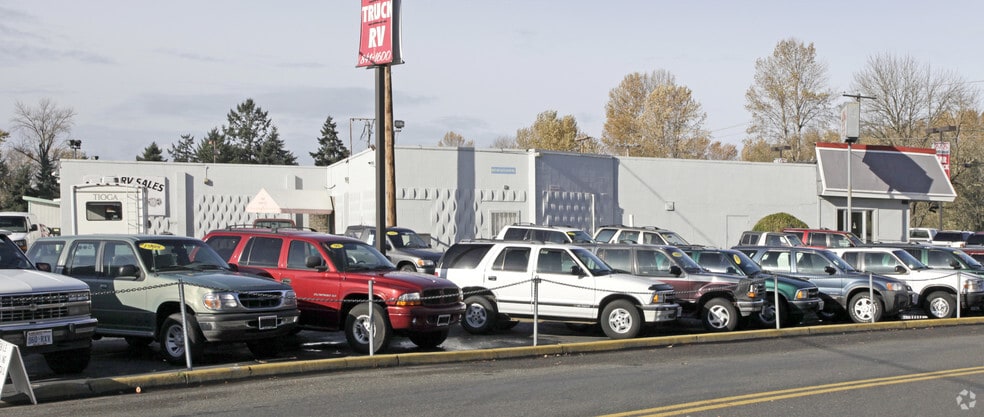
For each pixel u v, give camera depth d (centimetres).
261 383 1112
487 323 1698
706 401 1002
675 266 1794
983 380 1170
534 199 3662
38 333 1024
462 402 989
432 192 3481
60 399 991
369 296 1299
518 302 1683
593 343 1474
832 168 4406
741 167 4250
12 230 3177
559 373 1220
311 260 1416
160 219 3988
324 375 1182
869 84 6631
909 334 1792
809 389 1089
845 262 2161
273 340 1362
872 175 4481
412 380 1146
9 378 1036
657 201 4050
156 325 1255
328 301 1411
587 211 3844
